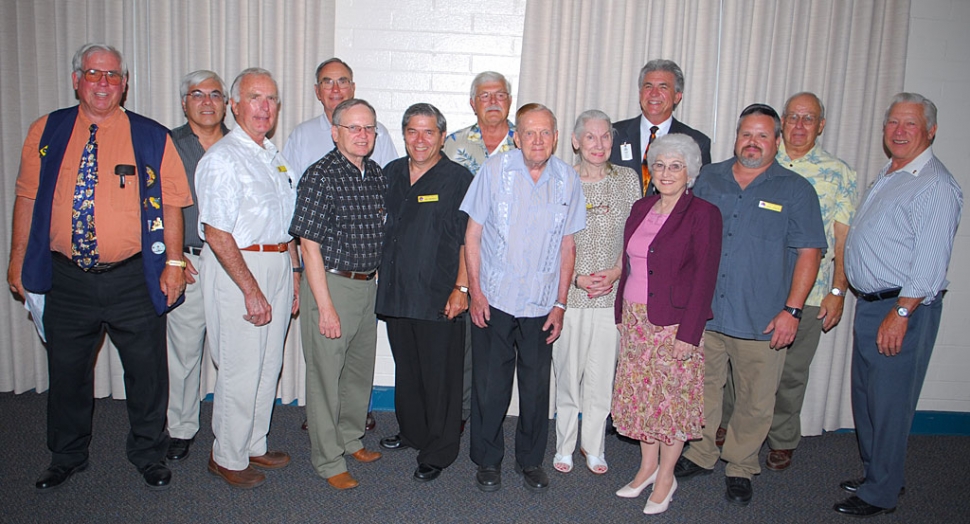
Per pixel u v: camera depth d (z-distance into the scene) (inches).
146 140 99.5
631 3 133.4
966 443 139.9
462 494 108.7
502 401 107.8
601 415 116.5
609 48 135.1
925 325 100.8
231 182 94.7
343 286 102.8
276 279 102.6
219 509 100.9
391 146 126.3
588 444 118.0
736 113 136.2
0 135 135.7
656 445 109.5
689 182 99.0
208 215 93.6
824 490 115.9
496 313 103.5
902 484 106.0
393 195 106.3
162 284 102.6
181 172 103.4
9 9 133.0
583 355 114.1
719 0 132.4
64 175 96.6
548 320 105.0
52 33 136.0
